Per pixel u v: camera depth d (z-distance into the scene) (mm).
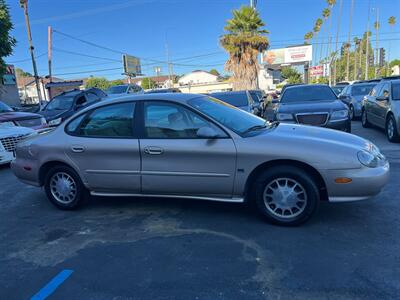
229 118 4465
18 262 3635
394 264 3195
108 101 4699
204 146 4152
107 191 4762
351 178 3820
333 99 9047
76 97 13719
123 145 4484
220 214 4555
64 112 12867
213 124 4211
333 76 68062
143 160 4426
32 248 3936
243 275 3154
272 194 4102
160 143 4328
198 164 4207
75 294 3021
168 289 3010
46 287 3150
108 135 4641
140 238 4012
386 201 4699
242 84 31203
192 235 4008
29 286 3186
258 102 14812
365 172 3834
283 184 4070
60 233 4297
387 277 3006
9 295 3066
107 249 3793
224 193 4227
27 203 5508
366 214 4320
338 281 2986
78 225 4508
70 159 4805
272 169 4031
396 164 6645
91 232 4266
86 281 3205
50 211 5086
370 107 11148
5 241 4164
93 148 4633
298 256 3424
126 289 3047
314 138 4125
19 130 8516
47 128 10109
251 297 2842
